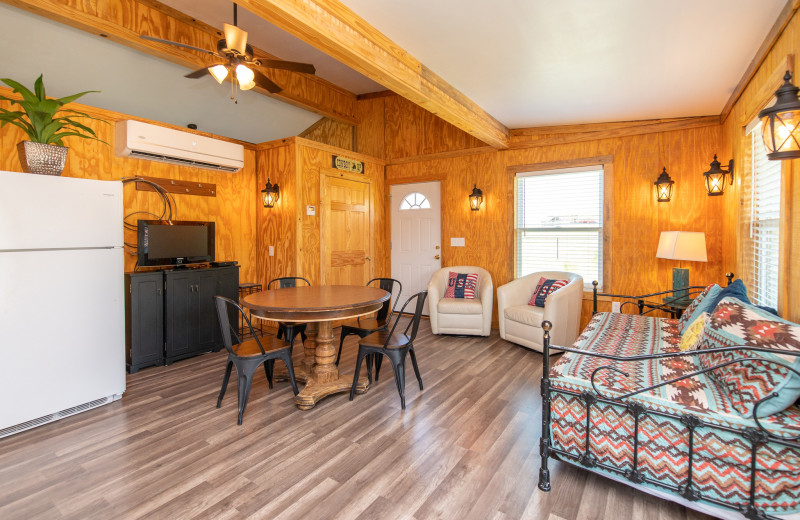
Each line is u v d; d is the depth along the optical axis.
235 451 2.30
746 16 2.18
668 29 2.37
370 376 3.33
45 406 2.62
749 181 3.09
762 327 1.68
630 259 4.38
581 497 1.89
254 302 2.88
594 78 3.18
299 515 1.77
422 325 5.39
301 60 5.09
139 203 4.04
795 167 2.05
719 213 3.93
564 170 4.73
